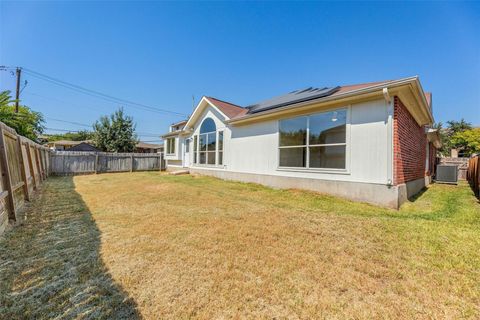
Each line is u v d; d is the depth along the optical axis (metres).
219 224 4.41
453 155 25.27
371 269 2.74
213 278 2.52
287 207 5.91
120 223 4.43
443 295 2.25
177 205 6.04
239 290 2.31
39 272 2.60
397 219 4.76
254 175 10.09
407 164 7.17
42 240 3.54
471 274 2.62
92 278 2.49
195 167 14.84
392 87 5.62
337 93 7.12
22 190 5.59
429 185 11.27
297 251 3.23
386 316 1.96
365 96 6.21
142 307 2.05
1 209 3.70
